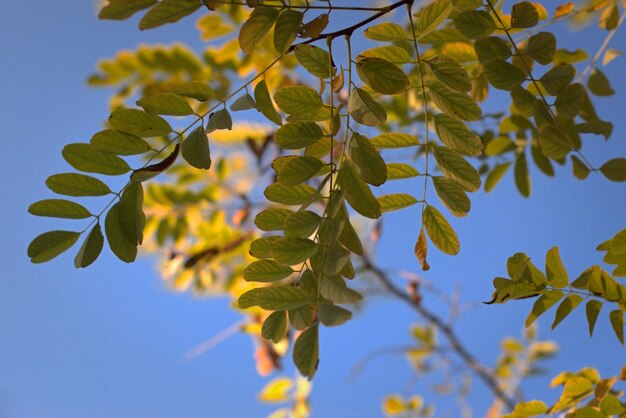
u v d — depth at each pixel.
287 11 0.79
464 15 0.85
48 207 0.83
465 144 0.84
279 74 1.29
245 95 0.81
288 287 0.77
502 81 0.87
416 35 0.84
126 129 0.81
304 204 0.81
